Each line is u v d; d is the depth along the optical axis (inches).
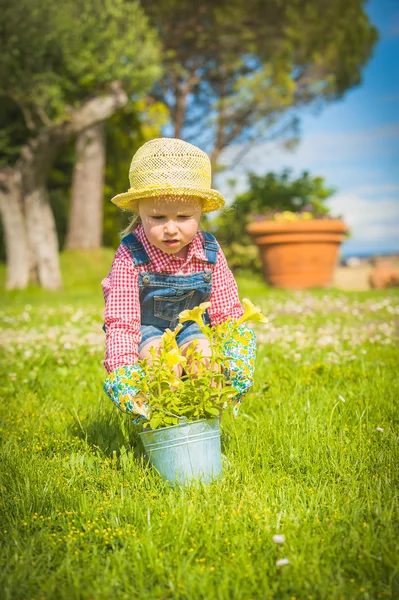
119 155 770.2
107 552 83.1
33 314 351.3
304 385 163.0
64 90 537.0
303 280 578.9
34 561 79.0
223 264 119.9
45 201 590.6
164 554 80.0
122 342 108.0
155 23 720.3
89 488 101.9
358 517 87.6
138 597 72.2
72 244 685.3
